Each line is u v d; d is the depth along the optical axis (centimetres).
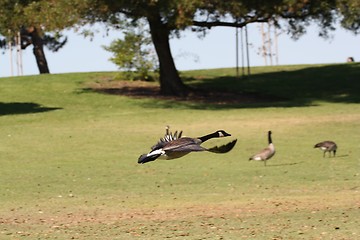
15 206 2009
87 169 2653
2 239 1552
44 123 3769
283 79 5666
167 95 4822
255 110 4162
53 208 1969
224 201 2022
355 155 2816
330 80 5534
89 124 3719
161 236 1548
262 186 2275
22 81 5312
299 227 1614
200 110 4181
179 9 4012
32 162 2806
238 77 5819
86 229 1656
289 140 3198
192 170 2609
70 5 4131
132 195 2164
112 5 4097
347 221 1672
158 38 4841
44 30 4269
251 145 3108
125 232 1606
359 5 4219
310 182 2327
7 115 4031
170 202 2028
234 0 4128
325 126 3538
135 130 3516
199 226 1659
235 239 1498
